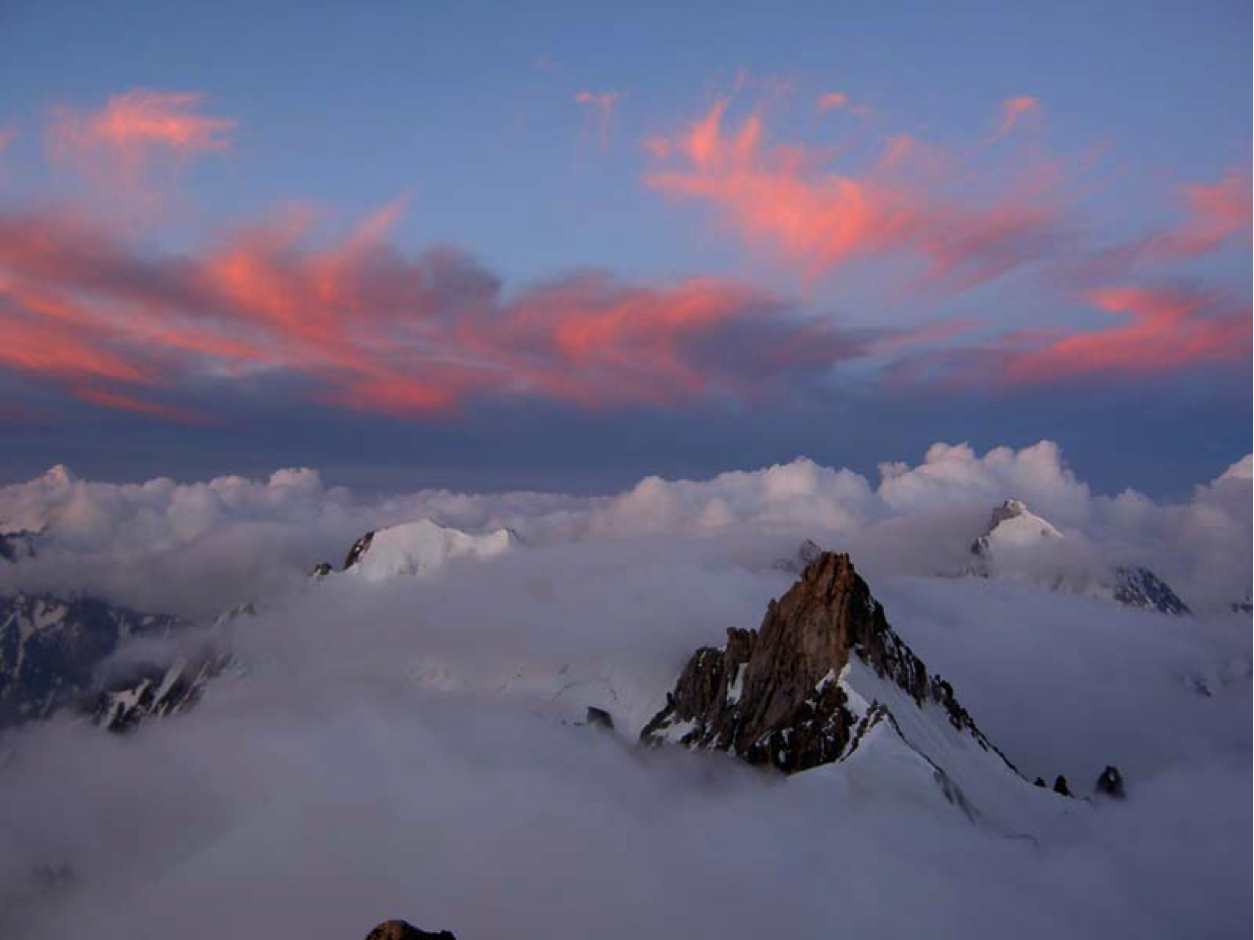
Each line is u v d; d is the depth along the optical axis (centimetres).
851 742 17925
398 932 4491
